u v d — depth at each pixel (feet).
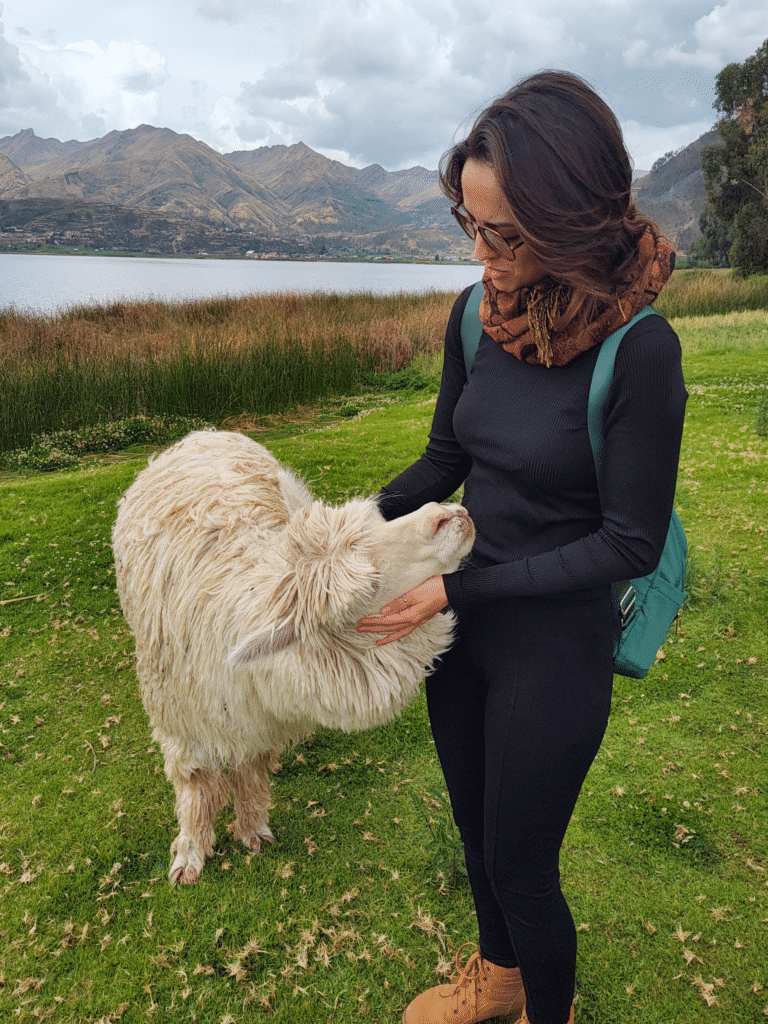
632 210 4.89
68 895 9.05
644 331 4.78
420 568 5.77
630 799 10.19
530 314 4.96
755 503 19.70
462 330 6.12
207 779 9.04
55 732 12.21
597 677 5.38
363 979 7.89
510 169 4.41
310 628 5.95
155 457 10.03
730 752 11.01
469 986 6.83
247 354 43.27
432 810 10.17
